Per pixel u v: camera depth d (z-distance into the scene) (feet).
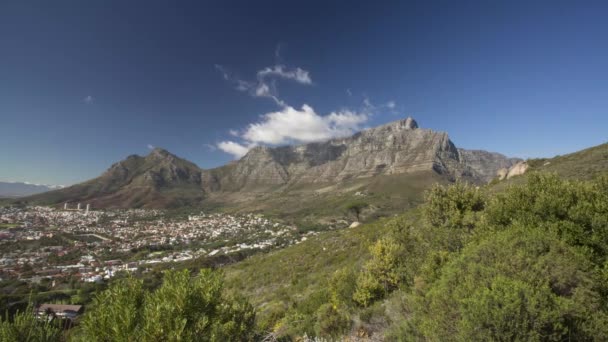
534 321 17.15
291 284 90.89
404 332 26.27
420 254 44.70
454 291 21.06
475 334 17.87
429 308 24.03
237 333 23.15
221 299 23.11
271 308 66.28
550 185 34.91
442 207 56.90
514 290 17.89
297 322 45.21
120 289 17.90
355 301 46.80
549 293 18.31
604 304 20.31
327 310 38.96
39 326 15.14
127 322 15.75
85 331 16.05
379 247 51.16
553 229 28.14
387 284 47.80
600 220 26.94
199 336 17.28
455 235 42.45
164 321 16.19
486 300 17.90
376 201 605.31
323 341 34.06
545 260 21.44
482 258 23.17
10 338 13.85
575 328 17.98
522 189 37.22
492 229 35.86
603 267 23.93
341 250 113.91
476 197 55.06
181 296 17.94
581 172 73.61
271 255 183.73
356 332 34.63
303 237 407.23
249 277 125.29
